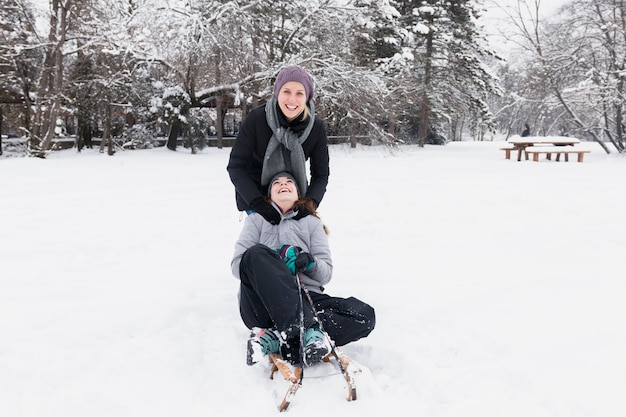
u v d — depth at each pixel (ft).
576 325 9.45
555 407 6.61
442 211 23.00
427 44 93.15
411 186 32.89
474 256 14.85
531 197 27.45
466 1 94.22
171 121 70.54
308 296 7.61
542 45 72.54
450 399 6.88
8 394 7.11
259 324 8.04
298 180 9.37
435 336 8.91
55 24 59.11
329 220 20.89
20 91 70.38
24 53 64.03
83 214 22.47
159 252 15.65
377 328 9.27
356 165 51.90
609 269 13.32
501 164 52.85
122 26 56.95
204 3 65.67
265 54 73.56
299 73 8.76
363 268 13.55
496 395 6.92
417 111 102.53
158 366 7.90
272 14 71.31
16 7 59.62
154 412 6.64
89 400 6.93
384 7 80.69
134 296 11.39
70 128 110.11
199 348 8.51
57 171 41.96
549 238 17.29
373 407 6.66
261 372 7.69
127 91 69.00
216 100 72.02
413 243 16.60
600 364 7.82
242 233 8.71
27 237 17.75
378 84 66.90
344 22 69.36
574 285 11.86
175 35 62.85
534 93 75.82
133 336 9.21
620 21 67.82
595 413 6.48
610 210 23.08
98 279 12.76
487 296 11.11
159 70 72.69
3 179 35.60
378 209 23.62
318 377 7.37
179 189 31.55
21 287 12.10
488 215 21.95
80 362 8.03
